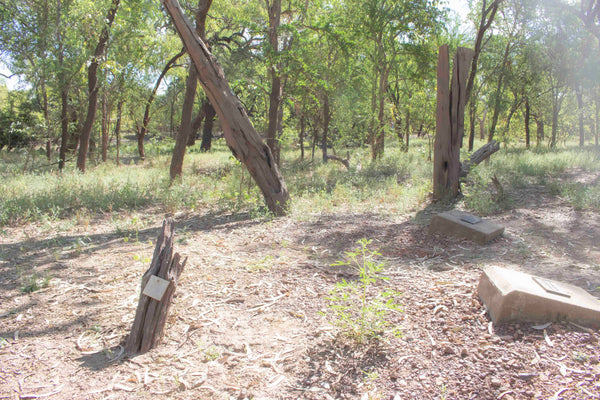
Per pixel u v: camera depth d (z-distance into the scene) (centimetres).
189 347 328
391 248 560
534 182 983
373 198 911
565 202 761
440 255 520
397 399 254
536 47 1778
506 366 274
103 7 1312
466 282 413
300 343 324
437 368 280
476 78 1922
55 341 341
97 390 278
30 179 1127
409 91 1881
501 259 487
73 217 795
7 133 2169
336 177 1259
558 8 1650
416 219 712
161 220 788
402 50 1630
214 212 845
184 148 1230
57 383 286
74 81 1563
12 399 269
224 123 783
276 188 802
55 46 1399
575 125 3288
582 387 249
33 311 394
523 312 321
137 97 1861
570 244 533
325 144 1747
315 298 403
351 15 1573
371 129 1636
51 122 1501
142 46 1662
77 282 462
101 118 1980
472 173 912
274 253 554
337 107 1756
